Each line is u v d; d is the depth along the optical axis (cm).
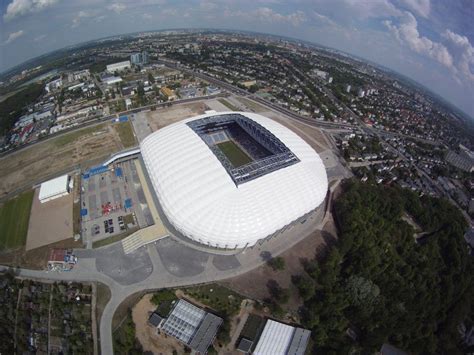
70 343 7062
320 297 8256
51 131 17550
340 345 7256
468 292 9831
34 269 8912
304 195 9981
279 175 10175
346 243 9438
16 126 19175
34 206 11469
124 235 9981
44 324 7556
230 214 8744
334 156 16475
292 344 7069
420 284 9406
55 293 8212
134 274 8688
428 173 17012
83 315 7675
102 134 17000
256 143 14738
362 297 7988
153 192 11806
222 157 10481
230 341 7188
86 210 11006
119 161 13862
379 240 10256
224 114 14338
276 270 8981
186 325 7288
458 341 8569
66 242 9756
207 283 8481
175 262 9056
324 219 11169
